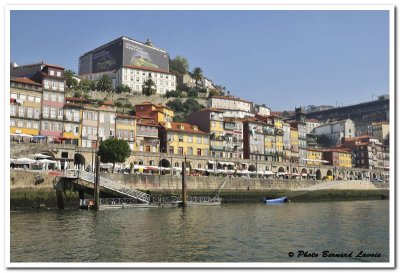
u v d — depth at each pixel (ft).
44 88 318.04
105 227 144.66
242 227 150.41
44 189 207.31
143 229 141.59
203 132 410.11
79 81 627.05
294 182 352.08
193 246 113.50
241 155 439.63
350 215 204.64
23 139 301.63
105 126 344.08
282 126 498.28
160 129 392.06
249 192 317.22
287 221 172.14
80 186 222.48
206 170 341.00
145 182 263.49
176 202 247.09
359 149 588.50
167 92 639.76
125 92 606.55
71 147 285.02
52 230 136.15
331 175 475.31
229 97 628.28
